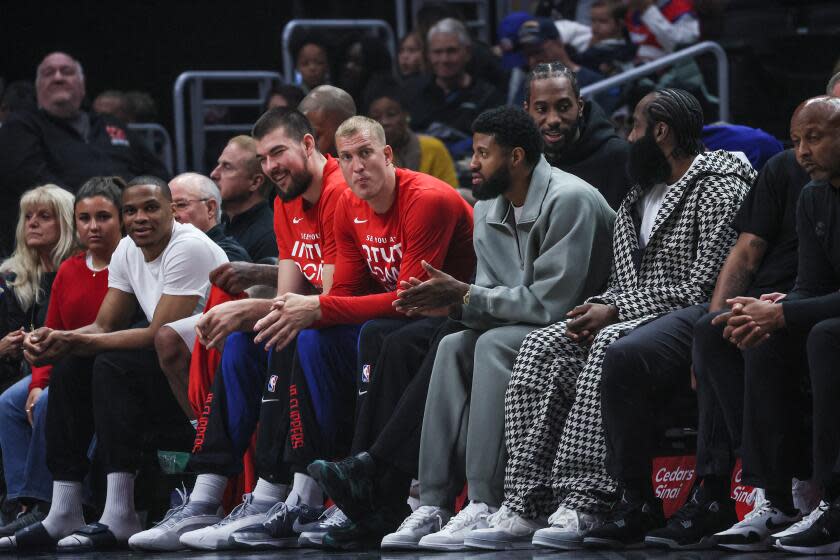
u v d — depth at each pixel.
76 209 18.73
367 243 16.08
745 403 13.14
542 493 14.12
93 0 35.34
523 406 14.15
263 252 19.94
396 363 14.95
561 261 14.76
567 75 17.16
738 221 14.33
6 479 18.91
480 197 15.23
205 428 16.14
